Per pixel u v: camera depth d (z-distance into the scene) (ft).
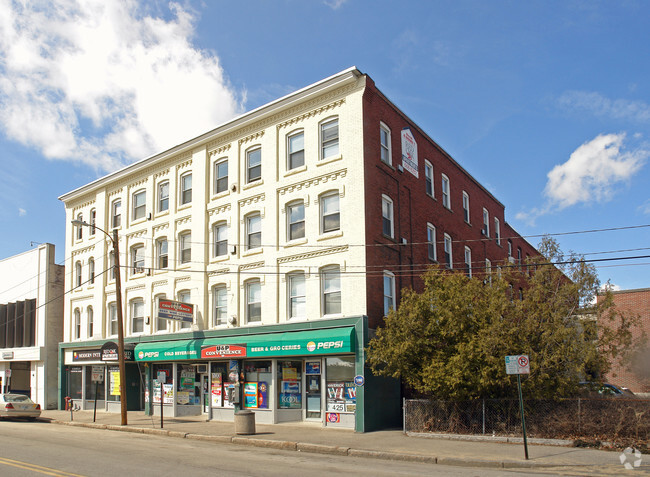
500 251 119.96
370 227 69.21
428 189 89.56
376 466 43.14
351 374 66.95
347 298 68.23
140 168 99.30
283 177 77.20
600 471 40.01
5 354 122.11
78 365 109.91
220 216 84.99
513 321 56.59
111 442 57.82
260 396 75.36
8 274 128.77
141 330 96.37
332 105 73.61
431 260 85.56
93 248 108.99
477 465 43.93
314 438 58.54
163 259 94.27
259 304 78.59
